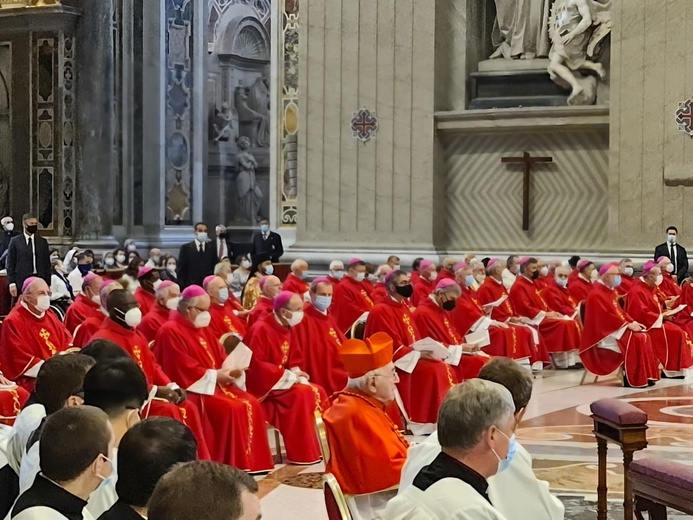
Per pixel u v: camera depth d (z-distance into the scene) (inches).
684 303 606.2
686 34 682.8
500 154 751.7
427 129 748.6
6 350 374.9
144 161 967.0
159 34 970.7
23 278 660.7
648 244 694.5
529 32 741.9
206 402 359.3
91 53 919.7
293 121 831.7
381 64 758.5
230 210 1076.5
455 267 603.5
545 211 740.7
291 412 384.8
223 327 434.0
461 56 754.8
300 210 780.6
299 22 778.8
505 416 158.6
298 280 585.3
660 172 691.4
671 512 297.0
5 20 910.4
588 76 727.1
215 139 1059.9
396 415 427.5
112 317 340.8
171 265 790.5
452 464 159.8
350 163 767.7
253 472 365.1
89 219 921.5
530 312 604.7
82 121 916.6
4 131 924.0
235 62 1077.1
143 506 140.2
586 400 500.4
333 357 416.2
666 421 443.8
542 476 344.8
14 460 209.5
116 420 191.2
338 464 227.8
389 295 436.8
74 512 151.3
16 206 918.4
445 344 444.8
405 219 754.2
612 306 546.9
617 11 700.7
